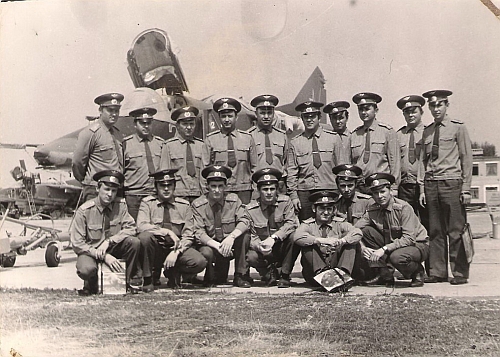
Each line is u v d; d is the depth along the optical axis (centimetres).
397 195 646
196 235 642
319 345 593
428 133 648
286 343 598
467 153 645
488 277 643
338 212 640
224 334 609
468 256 645
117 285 650
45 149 693
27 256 692
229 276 656
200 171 659
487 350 579
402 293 623
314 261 626
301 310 611
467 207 648
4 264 696
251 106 662
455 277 648
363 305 611
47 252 685
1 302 672
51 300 660
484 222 648
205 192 644
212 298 627
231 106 650
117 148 669
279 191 652
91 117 684
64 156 688
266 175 629
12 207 700
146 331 622
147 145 662
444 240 649
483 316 599
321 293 620
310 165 646
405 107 651
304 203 649
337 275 620
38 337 648
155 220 642
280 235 629
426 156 649
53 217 694
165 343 614
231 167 649
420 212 654
